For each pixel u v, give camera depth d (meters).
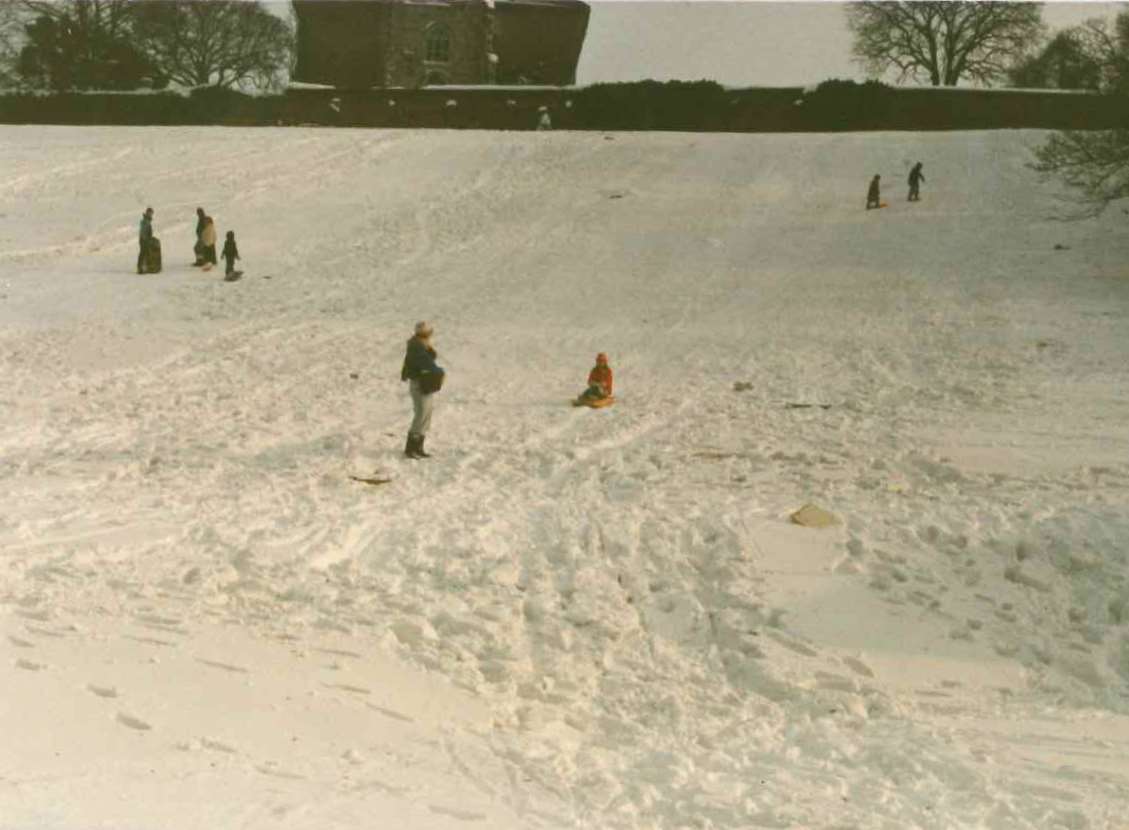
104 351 27.08
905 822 6.89
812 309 32.09
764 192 48.28
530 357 27.14
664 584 12.26
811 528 13.63
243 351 27.34
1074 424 19.34
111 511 13.50
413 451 17.41
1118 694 10.27
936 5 93.31
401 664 9.71
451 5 101.31
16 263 37.28
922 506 14.56
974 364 25.19
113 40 95.62
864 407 21.52
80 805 5.86
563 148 56.75
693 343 28.58
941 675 10.45
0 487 14.75
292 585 11.23
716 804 7.05
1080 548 12.79
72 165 52.03
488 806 6.78
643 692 9.81
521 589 11.94
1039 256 37.62
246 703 8.27
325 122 83.88
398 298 34.09
